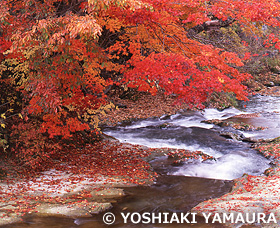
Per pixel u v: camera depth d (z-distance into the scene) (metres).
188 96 7.27
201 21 8.13
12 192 8.15
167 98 21.80
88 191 8.52
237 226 6.32
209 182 9.59
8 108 10.48
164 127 16.06
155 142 13.84
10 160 9.90
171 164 11.04
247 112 20.61
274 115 18.84
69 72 8.34
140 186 9.12
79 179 9.43
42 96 8.12
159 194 8.55
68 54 7.73
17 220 6.44
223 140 13.85
